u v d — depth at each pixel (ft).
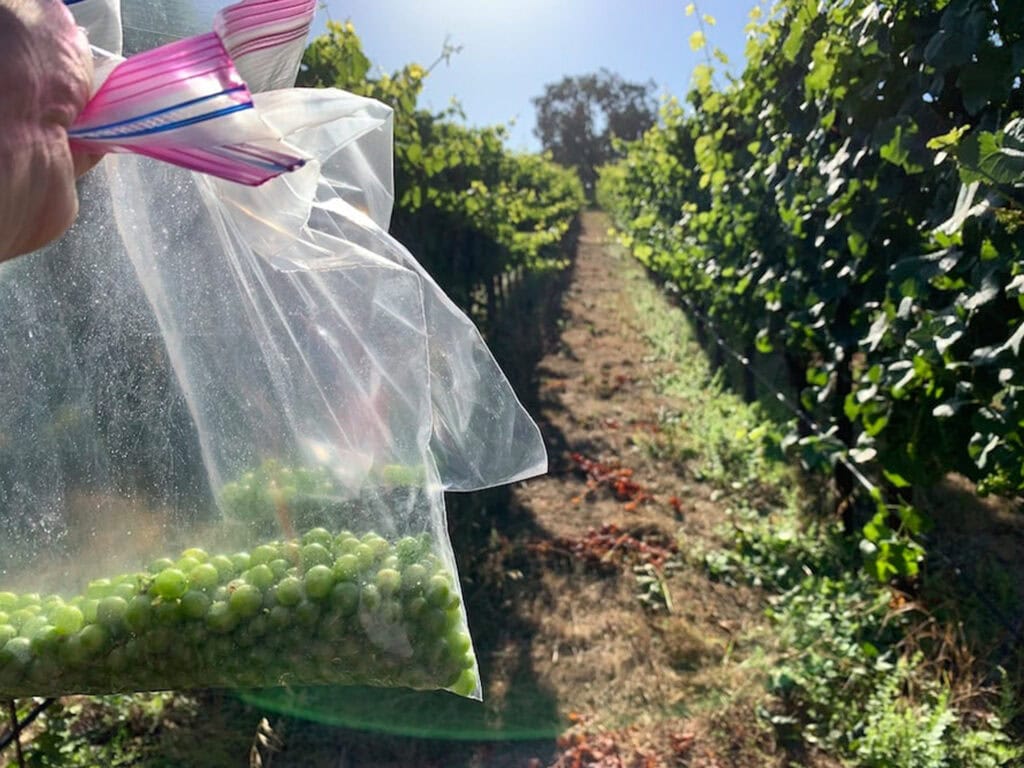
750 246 20.61
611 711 12.40
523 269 46.37
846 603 13.97
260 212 4.28
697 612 15.02
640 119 192.85
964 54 9.18
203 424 4.76
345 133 4.40
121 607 4.34
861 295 14.73
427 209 24.57
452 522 17.52
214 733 11.39
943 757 10.29
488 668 13.42
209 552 4.72
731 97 21.61
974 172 8.13
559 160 196.44
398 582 4.47
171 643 4.37
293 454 4.78
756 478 20.80
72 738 10.73
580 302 51.13
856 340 14.33
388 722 12.05
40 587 4.65
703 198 31.76
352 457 4.79
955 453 11.97
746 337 24.70
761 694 12.33
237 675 4.48
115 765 10.56
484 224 28.09
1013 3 8.68
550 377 32.60
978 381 10.12
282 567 4.50
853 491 16.83
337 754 11.37
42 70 2.91
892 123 10.87
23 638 4.30
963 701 11.50
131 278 4.70
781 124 17.37
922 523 12.51
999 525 16.53
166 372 4.76
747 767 11.19
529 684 13.03
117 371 4.74
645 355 36.37
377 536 4.67
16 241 2.97
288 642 4.41
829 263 14.51
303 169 4.14
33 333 4.67
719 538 17.97
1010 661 12.11
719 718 11.99
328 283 4.91
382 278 4.95
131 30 4.39
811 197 14.66
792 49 14.82
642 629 14.43
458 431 5.32
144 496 4.73
